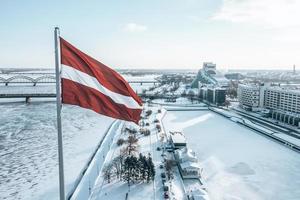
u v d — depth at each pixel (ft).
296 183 322.34
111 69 97.55
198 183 317.63
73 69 88.38
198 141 497.46
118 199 273.33
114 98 95.30
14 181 325.01
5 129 561.02
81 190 293.23
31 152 423.64
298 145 452.35
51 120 648.79
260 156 416.46
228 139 514.27
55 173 346.33
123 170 320.09
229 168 366.22
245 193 296.71
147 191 289.53
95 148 440.45
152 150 429.38
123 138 492.95
